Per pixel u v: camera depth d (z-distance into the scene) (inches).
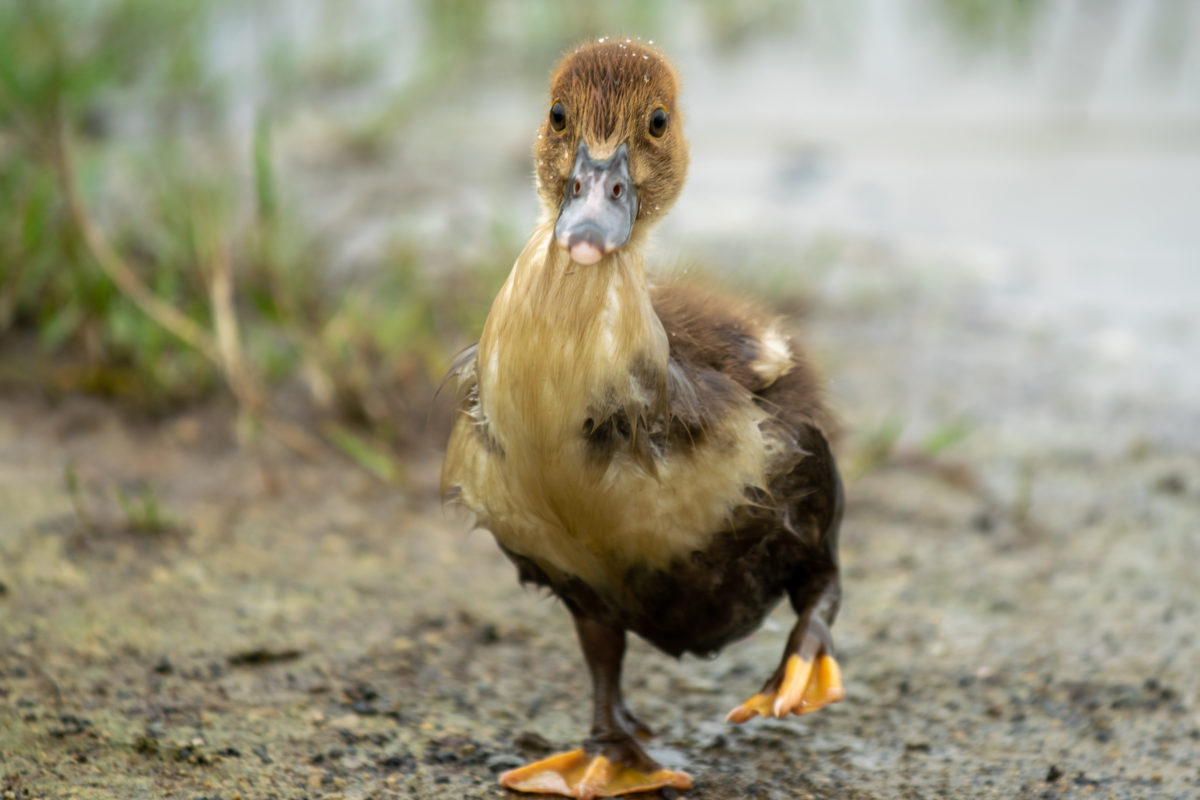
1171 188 692.7
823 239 627.5
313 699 316.8
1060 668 341.4
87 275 483.2
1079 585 384.2
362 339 486.6
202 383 471.5
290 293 499.2
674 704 327.6
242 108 711.1
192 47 684.7
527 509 264.5
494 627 357.1
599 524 261.4
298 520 409.1
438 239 592.4
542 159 275.9
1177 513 424.5
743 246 613.3
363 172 669.9
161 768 283.7
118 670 322.0
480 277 533.0
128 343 474.9
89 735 293.6
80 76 573.9
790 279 578.9
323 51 764.0
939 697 328.8
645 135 269.4
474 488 271.7
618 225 253.8
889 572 391.9
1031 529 415.8
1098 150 736.3
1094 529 415.8
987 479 446.6
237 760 288.4
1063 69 823.7
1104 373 523.5
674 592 274.4
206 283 492.4
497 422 259.8
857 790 289.7
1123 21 863.1
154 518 391.2
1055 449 465.4
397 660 338.0
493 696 325.7
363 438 456.1
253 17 771.4
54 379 470.6
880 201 678.5
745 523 267.9
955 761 301.6
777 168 713.6
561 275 253.3
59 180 494.6
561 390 252.1
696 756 304.0
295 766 287.7
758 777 294.7
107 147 598.5
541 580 286.5
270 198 499.2
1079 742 309.4
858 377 517.7
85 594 354.9
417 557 394.3
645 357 253.3
